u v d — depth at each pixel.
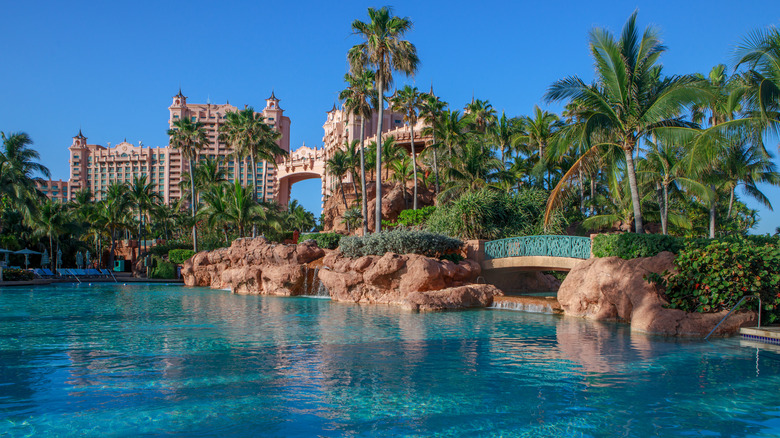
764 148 18.45
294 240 59.69
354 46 34.34
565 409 6.83
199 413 6.57
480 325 15.24
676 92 17.89
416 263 22.00
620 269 16.05
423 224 36.19
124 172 159.50
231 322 15.88
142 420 6.30
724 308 13.92
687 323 13.14
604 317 16.30
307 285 28.23
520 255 23.41
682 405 7.03
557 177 40.38
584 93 19.48
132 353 10.52
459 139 44.34
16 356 10.17
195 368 9.10
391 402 7.11
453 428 6.09
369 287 23.42
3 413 6.55
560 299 18.44
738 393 7.63
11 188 41.78
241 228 46.31
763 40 16.27
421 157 52.59
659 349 11.20
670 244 15.88
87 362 9.59
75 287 37.66
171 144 55.72
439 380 8.33
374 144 61.94
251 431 5.93
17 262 56.06
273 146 55.91
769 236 16.94
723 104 19.36
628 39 19.11
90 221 60.19
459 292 20.89
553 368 9.25
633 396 7.45
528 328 14.53
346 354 10.48
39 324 15.35
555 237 21.67
